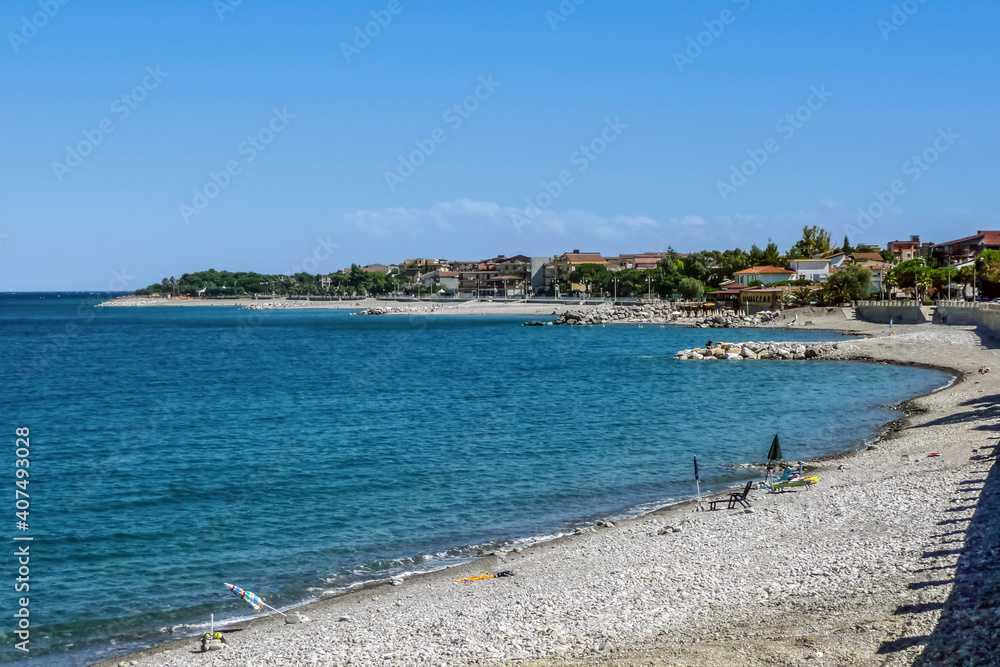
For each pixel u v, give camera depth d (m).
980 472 29.64
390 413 61.06
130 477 39.59
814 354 94.62
